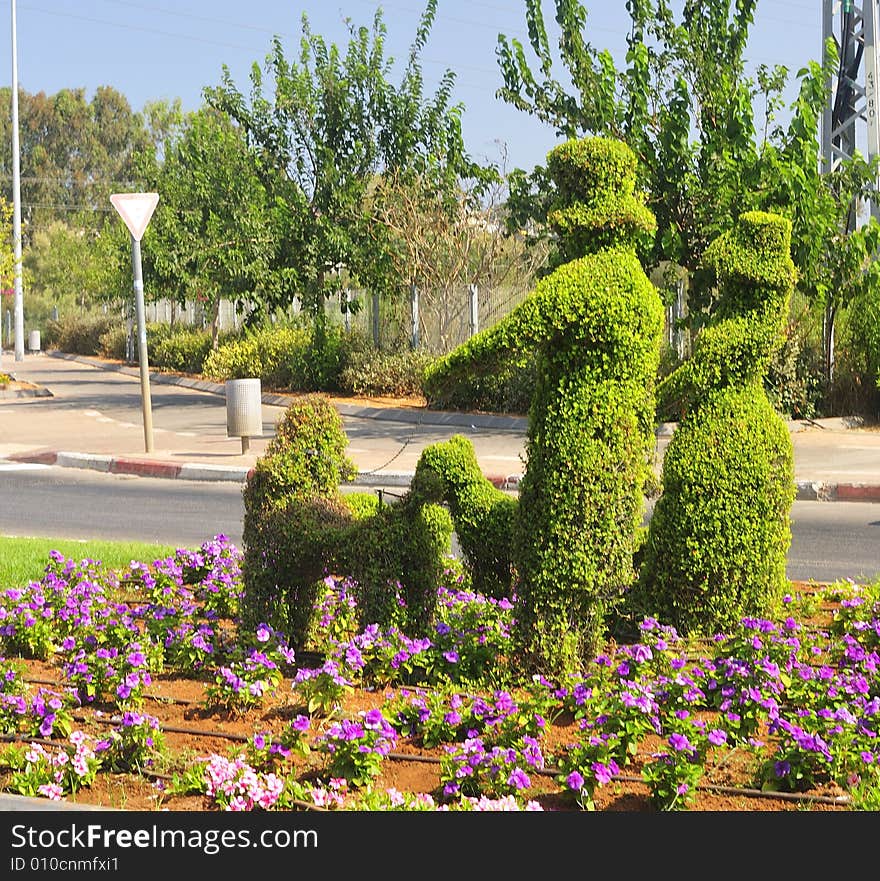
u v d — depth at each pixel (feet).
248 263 86.33
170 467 51.88
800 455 52.13
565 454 18.30
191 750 16.26
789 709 17.13
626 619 20.98
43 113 292.81
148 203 53.52
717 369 20.53
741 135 60.90
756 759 15.70
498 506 21.40
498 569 21.63
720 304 21.58
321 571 20.62
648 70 63.62
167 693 18.99
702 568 20.07
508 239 78.95
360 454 54.19
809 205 58.90
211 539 35.94
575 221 18.86
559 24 65.87
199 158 103.24
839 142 68.54
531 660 18.66
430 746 16.24
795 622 20.45
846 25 67.31
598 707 15.88
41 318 223.92
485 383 70.28
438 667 19.03
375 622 19.90
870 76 64.59
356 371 82.48
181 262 88.53
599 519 18.34
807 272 59.67
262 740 15.64
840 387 66.85
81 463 55.42
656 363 18.98
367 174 89.40
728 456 20.08
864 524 37.45
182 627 21.25
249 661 18.31
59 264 209.97
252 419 54.49
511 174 67.46
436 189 83.56
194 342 121.19
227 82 93.09
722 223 59.88
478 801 14.07
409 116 88.22
